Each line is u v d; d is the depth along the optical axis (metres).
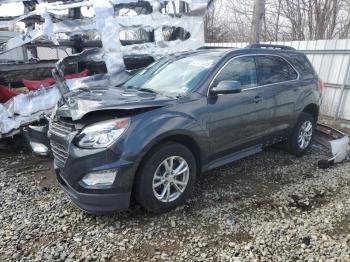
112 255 3.14
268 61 5.00
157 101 3.67
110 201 3.37
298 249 3.23
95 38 7.67
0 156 5.73
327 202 4.18
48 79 6.07
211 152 4.13
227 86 3.91
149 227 3.56
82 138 3.38
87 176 3.34
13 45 5.62
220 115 4.11
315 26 14.82
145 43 6.55
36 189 4.45
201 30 7.39
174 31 7.41
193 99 3.90
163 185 3.75
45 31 5.62
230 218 3.75
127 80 5.00
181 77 4.29
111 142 3.29
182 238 3.40
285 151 5.94
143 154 3.41
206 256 3.13
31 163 5.42
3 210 3.89
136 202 3.77
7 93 5.73
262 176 4.91
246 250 3.22
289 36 16.48
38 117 5.45
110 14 6.06
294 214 3.88
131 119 3.42
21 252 3.17
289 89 5.15
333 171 5.14
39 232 3.47
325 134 6.24
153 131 3.45
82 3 5.86
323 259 3.08
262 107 4.68
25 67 6.17
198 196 4.25
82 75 6.23
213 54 4.54
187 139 3.89
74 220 3.69
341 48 8.45
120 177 3.32
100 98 3.73
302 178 4.87
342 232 3.53
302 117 5.57
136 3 6.61
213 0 7.75
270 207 4.02
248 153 4.76
